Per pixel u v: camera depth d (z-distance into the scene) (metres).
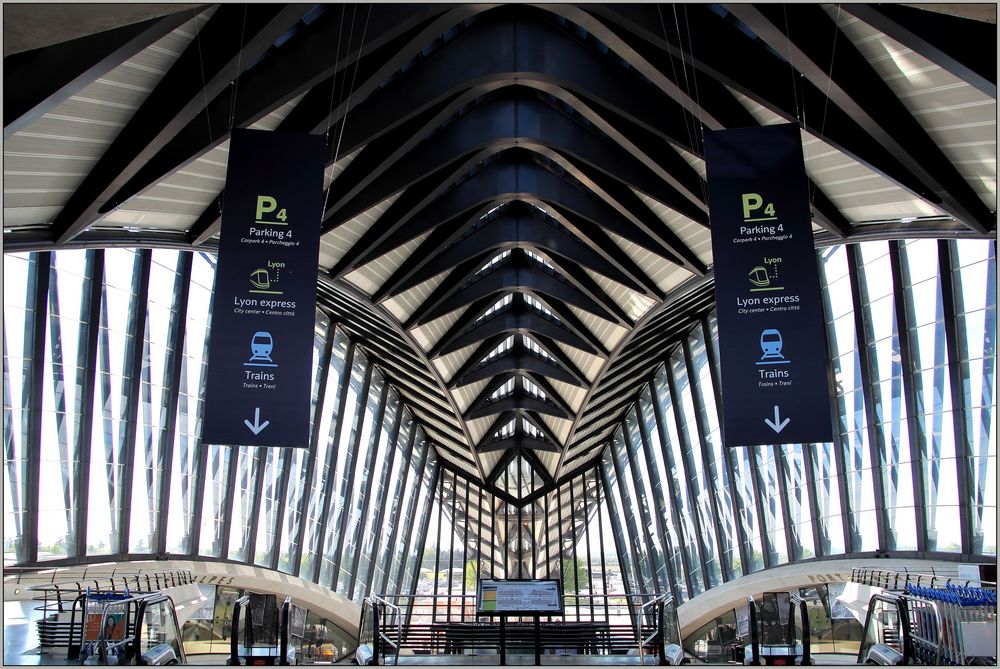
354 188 14.90
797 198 9.62
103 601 9.41
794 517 21.62
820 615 12.04
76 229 12.55
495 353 30.17
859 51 10.58
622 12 10.63
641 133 14.27
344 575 28.91
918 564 15.78
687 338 27.83
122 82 10.20
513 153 18.16
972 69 8.73
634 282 20.86
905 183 12.17
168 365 18.67
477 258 21.70
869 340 18.11
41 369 14.90
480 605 11.98
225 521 20.98
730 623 15.44
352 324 25.67
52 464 15.23
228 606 13.89
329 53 10.97
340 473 27.75
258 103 11.38
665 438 31.97
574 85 13.12
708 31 11.14
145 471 17.91
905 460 16.81
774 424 9.17
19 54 8.41
